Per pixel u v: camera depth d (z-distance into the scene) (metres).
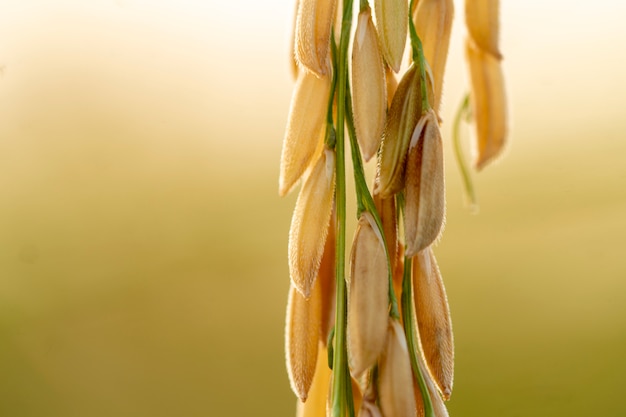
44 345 0.34
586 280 0.32
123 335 0.34
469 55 0.12
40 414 0.33
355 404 0.12
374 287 0.11
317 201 0.11
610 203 0.33
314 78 0.11
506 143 0.12
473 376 0.31
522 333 0.32
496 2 0.12
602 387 0.31
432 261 0.11
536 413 0.31
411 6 0.11
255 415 0.34
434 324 0.11
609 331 0.32
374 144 0.11
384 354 0.11
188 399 0.34
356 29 0.11
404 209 0.11
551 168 0.33
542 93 0.33
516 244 0.33
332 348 0.12
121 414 0.34
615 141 0.33
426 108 0.11
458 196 0.33
